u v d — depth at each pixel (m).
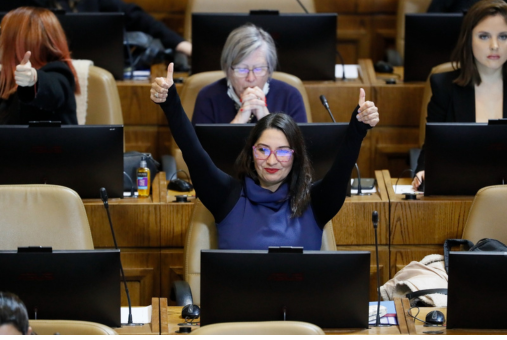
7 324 6.12
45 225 9.45
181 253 11.20
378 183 11.51
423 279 9.96
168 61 16.61
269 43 12.38
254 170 9.73
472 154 10.80
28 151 10.46
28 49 11.95
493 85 12.68
